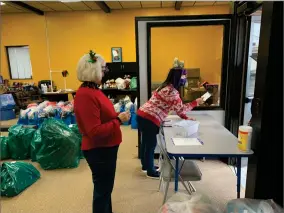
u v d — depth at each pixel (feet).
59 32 20.62
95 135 4.64
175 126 7.30
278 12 4.67
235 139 6.31
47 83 20.63
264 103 5.04
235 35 8.84
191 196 4.97
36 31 20.72
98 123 4.69
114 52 20.56
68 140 9.34
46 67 21.35
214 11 19.61
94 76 4.81
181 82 7.61
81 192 7.73
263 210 4.36
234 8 8.68
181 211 4.38
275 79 4.94
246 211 4.37
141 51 9.66
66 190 7.88
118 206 6.89
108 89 18.48
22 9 18.94
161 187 7.90
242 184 7.96
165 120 8.27
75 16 20.24
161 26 9.36
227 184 8.05
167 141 6.18
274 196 5.42
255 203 4.74
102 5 17.63
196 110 9.90
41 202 7.18
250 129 5.32
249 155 5.29
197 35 12.84
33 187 8.09
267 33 4.85
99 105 4.79
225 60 9.41
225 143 5.99
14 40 21.08
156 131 7.72
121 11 19.89
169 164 6.08
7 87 19.70
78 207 6.91
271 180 5.38
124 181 8.41
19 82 21.74
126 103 16.97
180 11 19.75
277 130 5.14
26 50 21.71
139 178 8.63
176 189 5.61
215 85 10.30
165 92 7.45
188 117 8.64
